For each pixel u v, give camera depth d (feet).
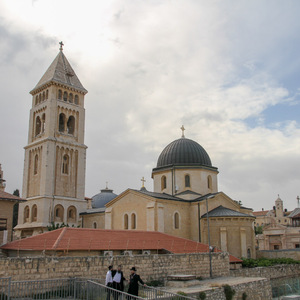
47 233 135.64
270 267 175.83
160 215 193.88
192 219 208.64
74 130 268.21
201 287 119.65
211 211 206.18
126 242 147.84
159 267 129.29
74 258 108.99
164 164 236.22
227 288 121.19
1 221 143.54
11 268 96.58
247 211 235.81
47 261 103.55
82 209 259.19
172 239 167.84
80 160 265.34
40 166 252.01
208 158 240.32
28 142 268.82
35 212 248.11
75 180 261.03
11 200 146.10
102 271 113.91
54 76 262.06
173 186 227.20
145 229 196.13
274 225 296.10
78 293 88.38
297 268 193.77
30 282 83.30
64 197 249.55
